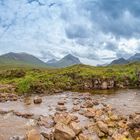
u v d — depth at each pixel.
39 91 61.25
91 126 26.14
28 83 62.03
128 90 69.75
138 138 22.62
